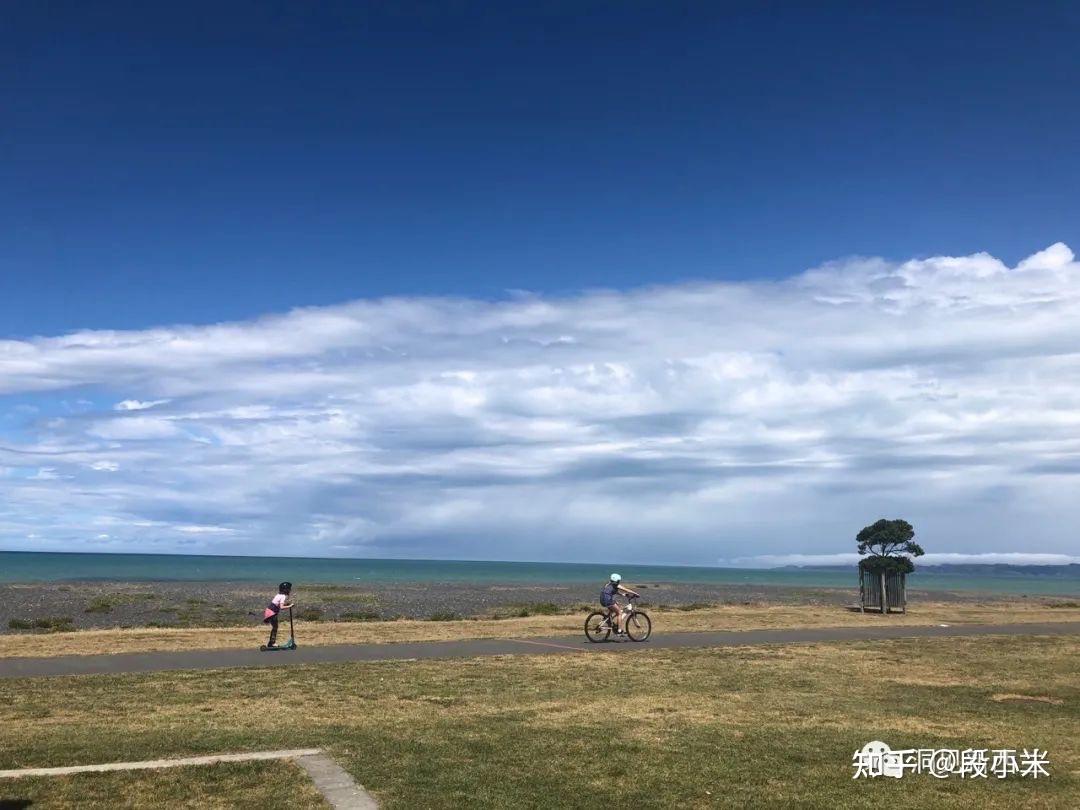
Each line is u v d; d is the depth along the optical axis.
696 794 8.70
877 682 16.34
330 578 112.38
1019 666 18.73
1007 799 8.71
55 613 38.19
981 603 54.91
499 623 28.42
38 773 8.95
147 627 29.86
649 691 15.12
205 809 7.88
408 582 98.25
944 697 14.68
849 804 8.46
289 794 8.31
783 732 11.66
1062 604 49.53
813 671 17.77
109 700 13.96
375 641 22.83
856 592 79.69
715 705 13.75
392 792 8.48
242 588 67.94
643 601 54.00
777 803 8.47
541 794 8.58
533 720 12.41
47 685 15.38
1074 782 9.38
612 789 8.81
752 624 29.05
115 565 167.00
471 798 8.36
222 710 13.14
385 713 12.98
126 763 9.45
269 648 21.02
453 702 13.95
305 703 13.77
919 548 36.59
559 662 18.89
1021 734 11.65
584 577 149.62
